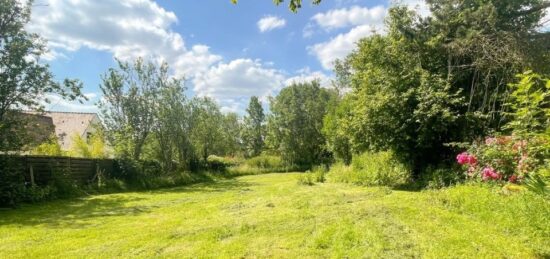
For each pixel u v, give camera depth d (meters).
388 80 10.82
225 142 31.56
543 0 10.57
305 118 29.95
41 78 12.62
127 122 18.56
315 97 30.86
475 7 10.69
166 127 19.70
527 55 9.18
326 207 7.31
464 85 10.48
